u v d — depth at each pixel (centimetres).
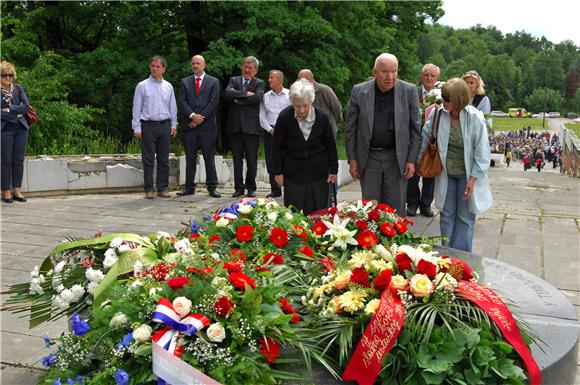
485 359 254
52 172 1018
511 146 6369
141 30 2038
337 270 312
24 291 354
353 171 636
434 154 584
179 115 1916
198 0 1834
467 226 582
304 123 590
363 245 396
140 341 251
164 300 253
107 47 1966
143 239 344
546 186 1262
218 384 236
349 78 2200
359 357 258
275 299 280
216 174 1070
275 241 381
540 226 816
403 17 2689
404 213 635
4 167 937
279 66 1991
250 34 1781
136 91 983
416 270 291
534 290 389
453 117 574
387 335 258
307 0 1992
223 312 254
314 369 264
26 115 942
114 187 1070
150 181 1000
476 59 14350
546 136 7475
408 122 613
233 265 292
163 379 242
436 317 274
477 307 280
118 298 273
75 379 261
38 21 1977
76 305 332
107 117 1909
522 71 14875
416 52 2819
